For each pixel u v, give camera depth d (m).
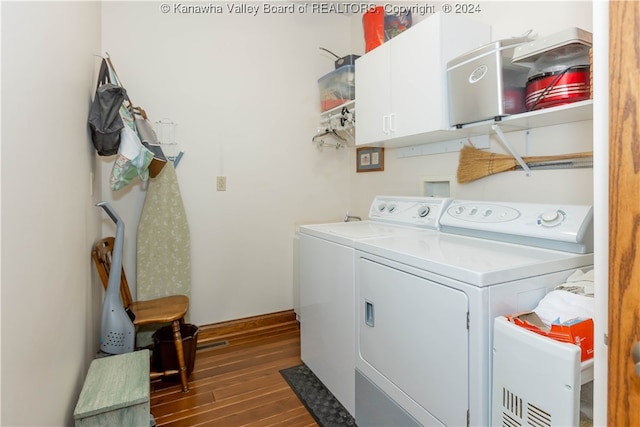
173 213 2.46
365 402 1.54
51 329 1.12
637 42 0.49
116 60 2.35
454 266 1.08
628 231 0.51
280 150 2.89
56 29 1.21
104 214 2.34
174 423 1.69
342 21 3.12
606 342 0.59
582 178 1.54
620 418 0.53
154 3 2.45
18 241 0.87
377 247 1.42
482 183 1.99
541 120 1.55
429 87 1.77
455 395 1.09
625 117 0.51
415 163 2.47
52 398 1.12
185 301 2.28
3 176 0.79
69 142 1.40
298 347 2.48
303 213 3.01
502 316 1.03
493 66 1.48
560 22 1.62
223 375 2.11
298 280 2.88
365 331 1.52
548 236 1.32
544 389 0.87
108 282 1.87
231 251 2.75
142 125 2.16
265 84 2.82
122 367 1.49
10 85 0.83
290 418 1.72
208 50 2.62
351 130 2.91
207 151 2.64
